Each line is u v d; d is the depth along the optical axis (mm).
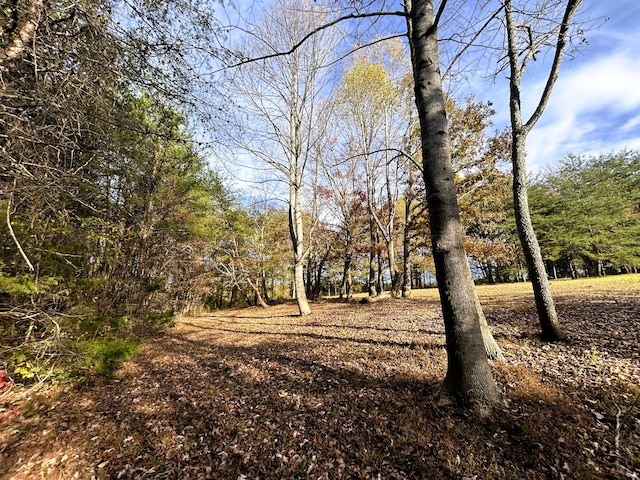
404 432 3053
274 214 23859
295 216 13672
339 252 21547
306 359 5977
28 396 4945
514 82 5918
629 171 22766
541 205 24062
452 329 3432
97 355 5176
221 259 18859
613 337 5223
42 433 3820
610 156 24453
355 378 4629
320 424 3471
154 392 5113
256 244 21812
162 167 9719
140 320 9477
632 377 3711
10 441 3645
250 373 5523
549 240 23047
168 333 11219
